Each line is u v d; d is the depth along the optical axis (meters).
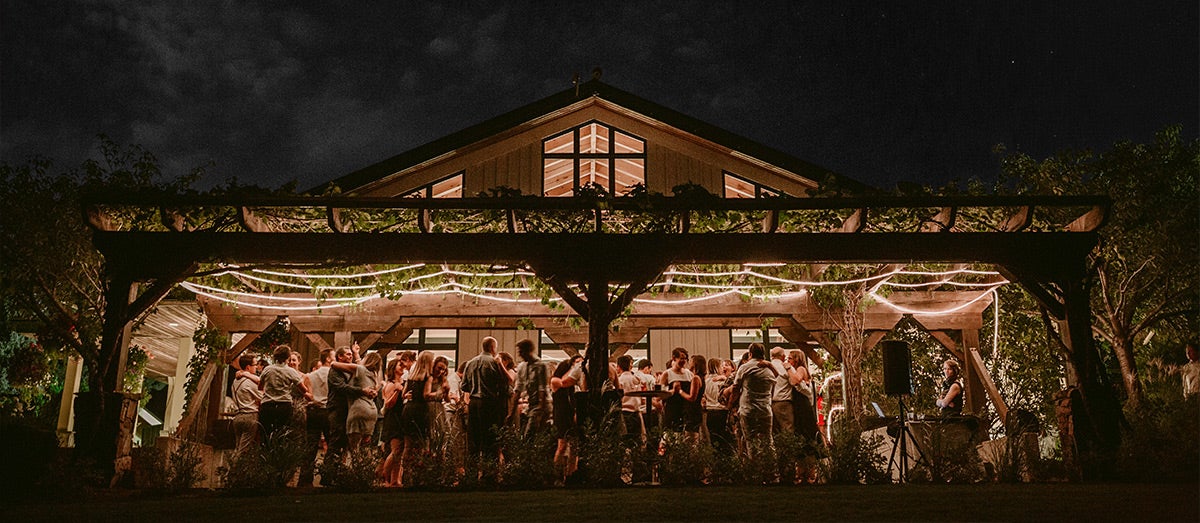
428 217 9.28
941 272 11.74
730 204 8.70
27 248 10.00
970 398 13.43
